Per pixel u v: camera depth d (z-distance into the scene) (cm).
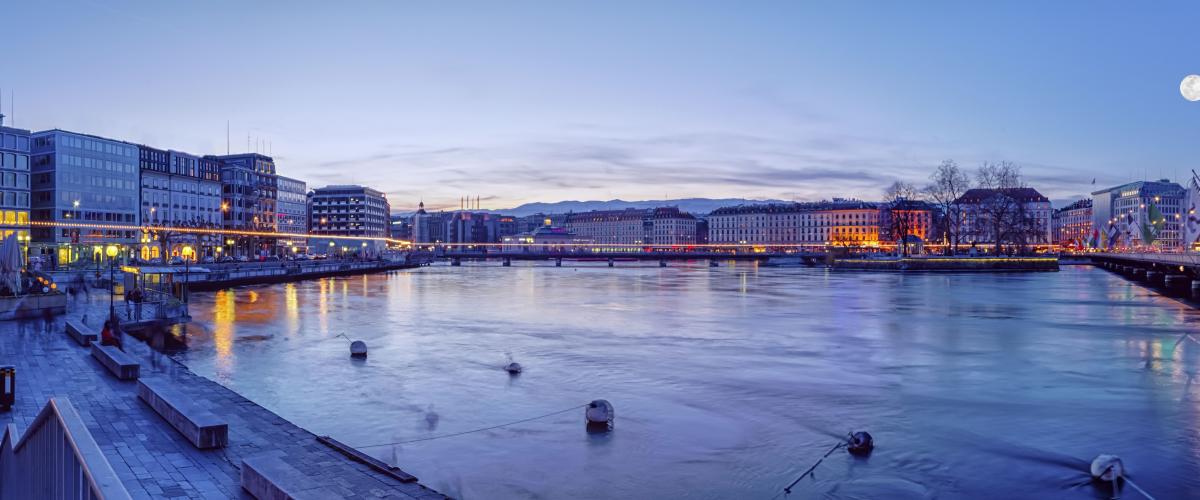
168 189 16938
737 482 2345
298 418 3083
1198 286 9588
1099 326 6097
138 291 5903
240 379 3903
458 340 5416
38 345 3956
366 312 7569
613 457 2580
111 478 712
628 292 10794
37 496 1012
